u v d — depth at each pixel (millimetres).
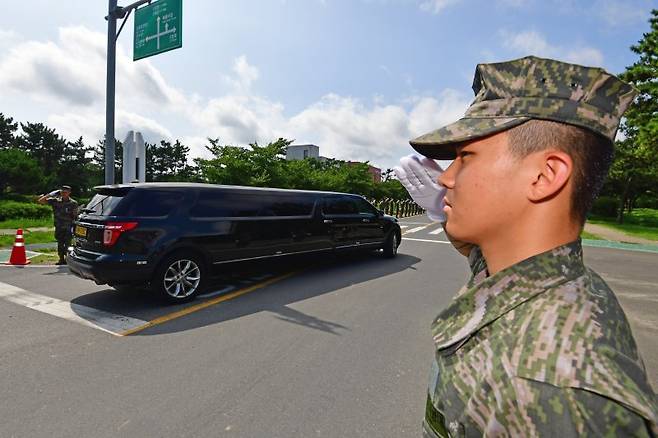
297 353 3330
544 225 552
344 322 4188
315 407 2492
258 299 5055
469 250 987
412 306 4867
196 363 3098
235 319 4227
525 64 582
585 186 542
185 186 5156
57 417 2340
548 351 448
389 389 2740
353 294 5414
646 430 382
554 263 533
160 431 2219
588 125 529
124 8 8469
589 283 529
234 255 5512
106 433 2195
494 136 583
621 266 8383
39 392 2627
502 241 587
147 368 2998
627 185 28109
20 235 7367
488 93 612
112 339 3592
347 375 2941
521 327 491
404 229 16422
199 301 4926
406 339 3713
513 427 448
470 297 582
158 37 8203
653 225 28078
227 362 3125
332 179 23656
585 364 425
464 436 524
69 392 2629
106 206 4680
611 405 390
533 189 552
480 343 534
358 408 2492
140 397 2574
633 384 412
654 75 11969
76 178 47344
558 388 417
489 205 580
